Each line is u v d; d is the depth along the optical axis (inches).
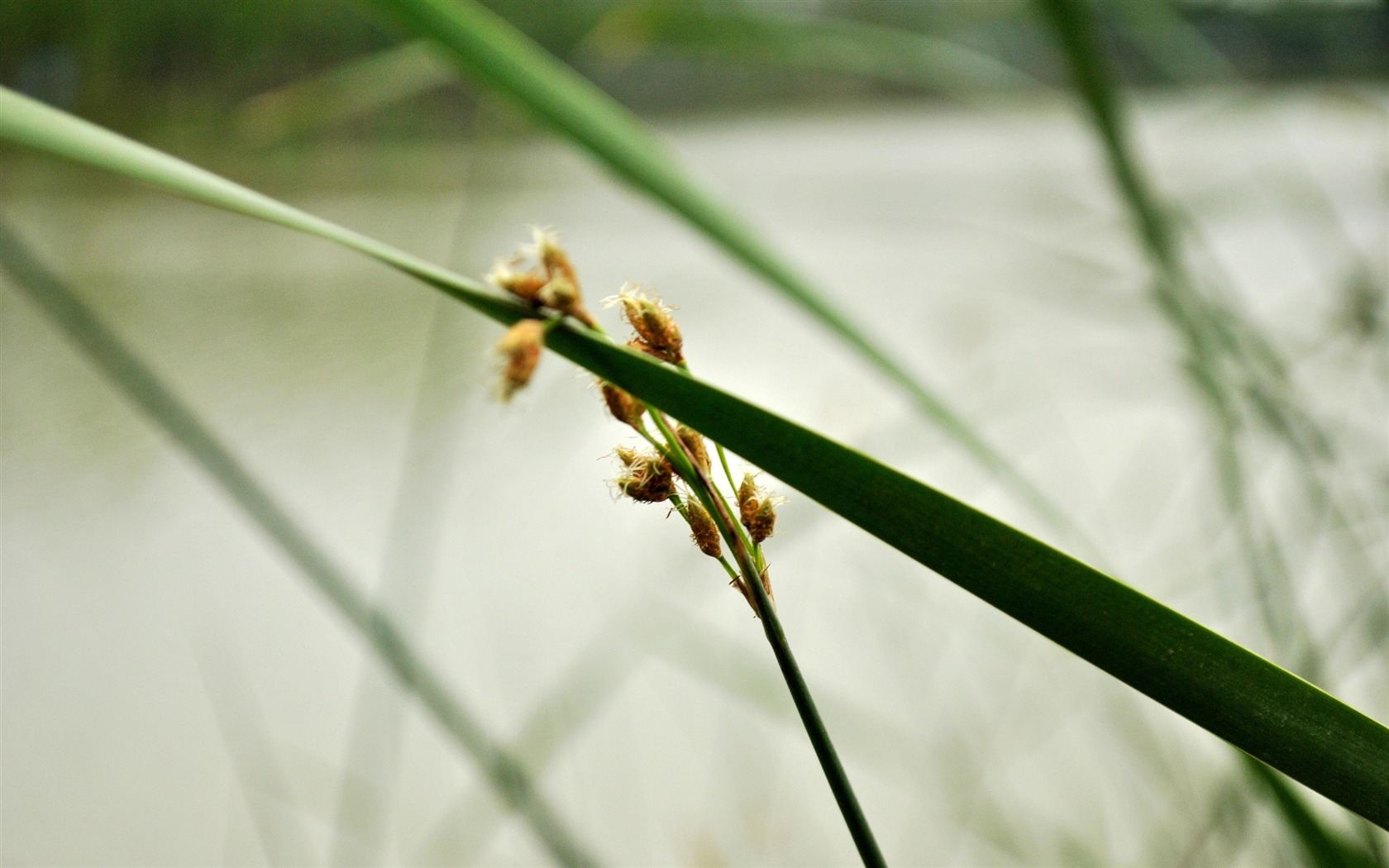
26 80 83.4
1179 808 36.2
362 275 108.5
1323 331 40.1
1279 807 19.5
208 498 75.9
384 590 37.1
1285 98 39.1
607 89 129.2
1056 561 16.1
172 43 82.7
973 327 59.7
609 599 57.7
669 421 16.9
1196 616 37.4
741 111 132.6
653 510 62.0
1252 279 61.1
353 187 107.8
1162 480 52.9
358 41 68.5
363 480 73.3
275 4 72.5
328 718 53.9
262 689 56.7
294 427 81.0
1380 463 34.5
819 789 49.3
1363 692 32.9
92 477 77.0
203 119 87.8
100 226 110.7
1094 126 24.0
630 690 55.5
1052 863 38.6
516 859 42.0
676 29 32.3
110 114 85.1
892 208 90.8
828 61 33.9
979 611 49.3
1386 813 16.0
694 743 51.6
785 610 54.5
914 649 49.1
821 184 114.6
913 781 43.8
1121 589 16.1
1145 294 31.3
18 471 76.5
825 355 82.0
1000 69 33.2
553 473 67.0
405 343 94.1
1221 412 29.5
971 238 66.5
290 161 101.0
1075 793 41.9
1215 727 16.1
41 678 58.6
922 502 16.1
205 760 52.9
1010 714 45.4
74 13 82.9
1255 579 28.5
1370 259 40.2
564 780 49.3
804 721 16.3
